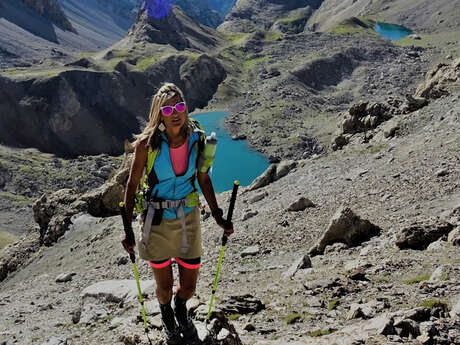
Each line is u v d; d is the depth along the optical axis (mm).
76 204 41625
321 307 10281
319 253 19156
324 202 26625
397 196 23906
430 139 32906
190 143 5172
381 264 12820
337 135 47500
